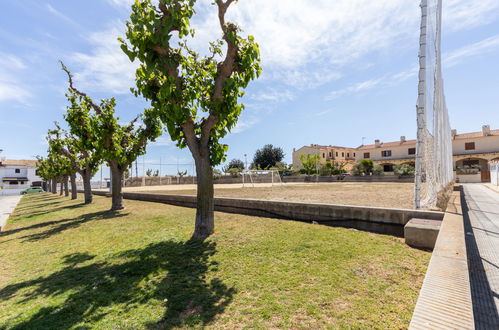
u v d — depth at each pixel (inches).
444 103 392.5
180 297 121.3
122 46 200.8
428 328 67.4
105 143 429.1
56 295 131.6
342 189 766.5
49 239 259.8
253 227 253.1
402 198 446.3
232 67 233.0
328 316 98.0
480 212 339.0
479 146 1574.8
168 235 242.2
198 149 239.0
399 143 1958.7
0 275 166.9
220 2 221.1
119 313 110.5
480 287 124.3
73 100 438.3
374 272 136.1
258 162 2459.4
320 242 191.9
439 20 292.2
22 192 1948.8
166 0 188.4
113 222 331.3
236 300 114.9
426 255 160.2
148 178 1544.0
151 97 233.5
